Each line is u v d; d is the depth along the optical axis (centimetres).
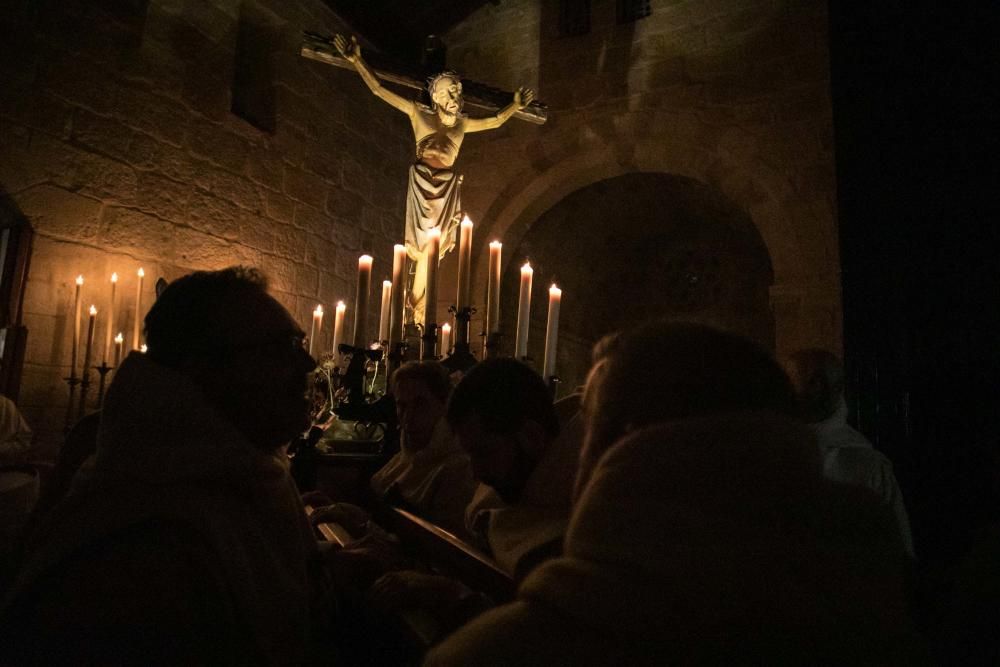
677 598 38
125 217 412
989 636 81
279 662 75
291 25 545
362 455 206
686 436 45
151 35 437
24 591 62
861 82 413
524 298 215
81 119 391
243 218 493
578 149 614
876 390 378
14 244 351
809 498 43
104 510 68
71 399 346
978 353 349
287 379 87
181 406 77
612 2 624
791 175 516
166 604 62
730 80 555
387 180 659
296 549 85
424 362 182
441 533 116
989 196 357
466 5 674
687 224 736
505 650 41
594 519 44
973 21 373
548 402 113
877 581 42
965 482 342
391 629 87
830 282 486
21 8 363
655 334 54
